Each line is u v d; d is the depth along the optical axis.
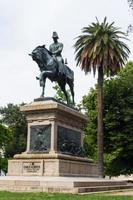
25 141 82.62
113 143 55.34
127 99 55.62
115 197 21.25
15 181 25.44
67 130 31.78
